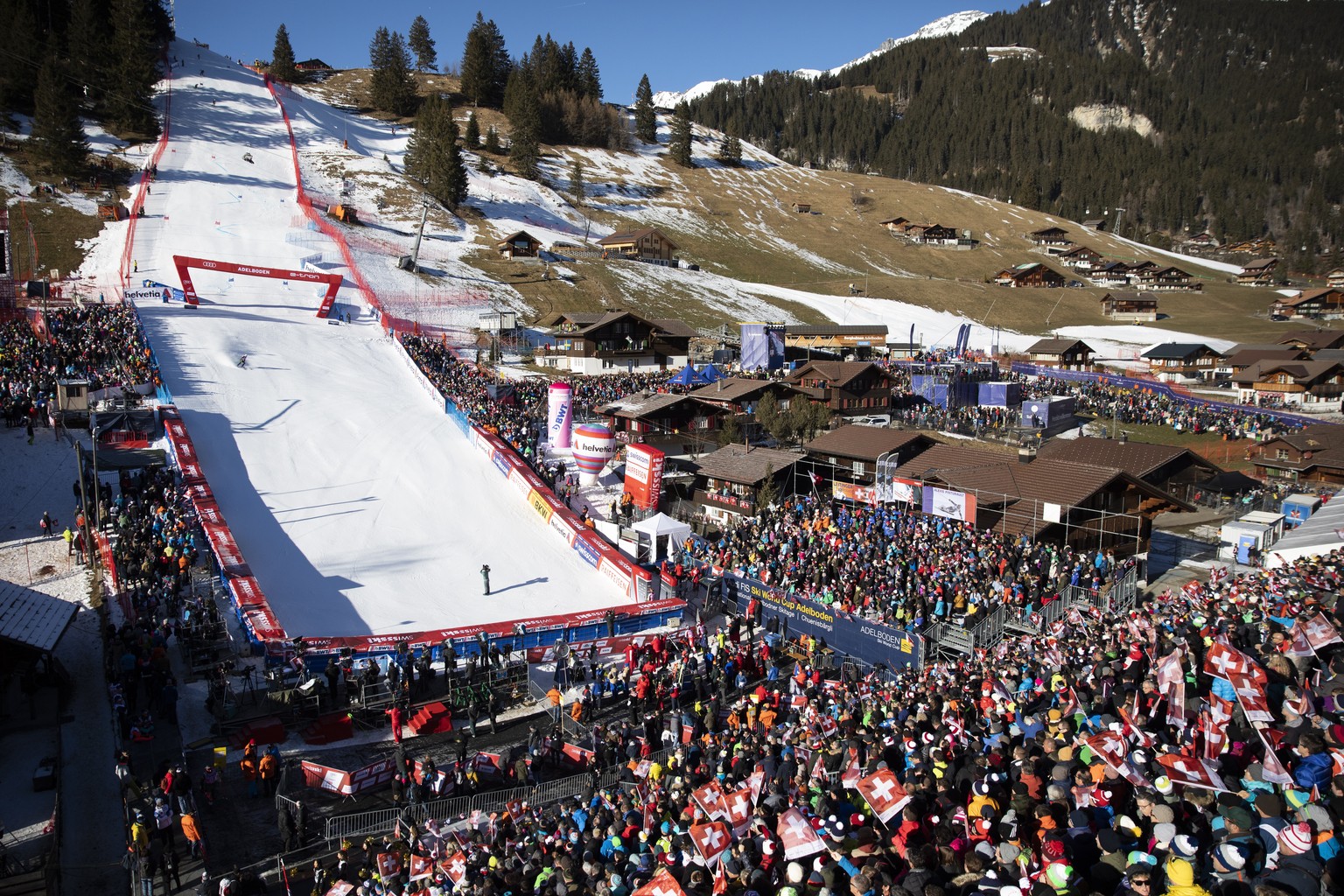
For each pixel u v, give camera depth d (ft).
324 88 620.49
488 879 40.55
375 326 242.17
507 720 81.10
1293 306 443.32
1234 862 26.84
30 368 154.40
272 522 126.93
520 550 128.47
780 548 117.91
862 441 152.46
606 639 97.30
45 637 72.84
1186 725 43.55
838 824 38.86
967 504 113.09
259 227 324.39
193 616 89.25
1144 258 620.08
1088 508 114.32
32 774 64.59
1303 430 176.86
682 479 158.71
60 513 117.80
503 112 646.74
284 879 54.29
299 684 80.43
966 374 266.36
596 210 516.32
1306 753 33.60
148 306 221.66
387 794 66.13
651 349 275.59
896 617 93.15
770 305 400.47
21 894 49.62
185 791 60.75
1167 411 227.61
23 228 282.56
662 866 37.96
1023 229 649.20
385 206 399.44
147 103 406.00
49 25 425.28
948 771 42.47
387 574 116.47
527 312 322.55
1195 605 77.05
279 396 173.58
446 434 166.61
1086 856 31.35
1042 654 70.59
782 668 92.94
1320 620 51.08
